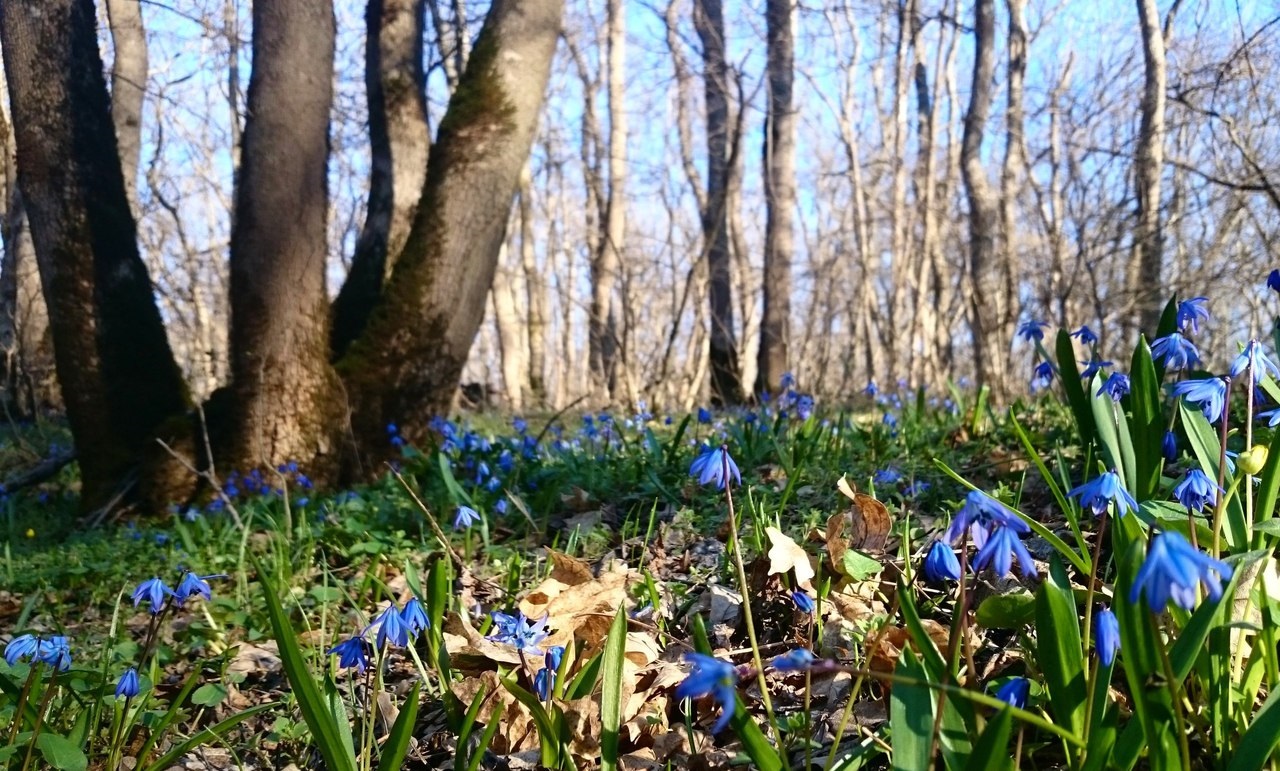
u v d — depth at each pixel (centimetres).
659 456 281
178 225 704
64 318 380
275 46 362
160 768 134
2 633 232
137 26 689
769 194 772
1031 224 846
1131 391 141
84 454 384
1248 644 110
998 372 612
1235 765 85
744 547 195
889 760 115
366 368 380
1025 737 109
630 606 172
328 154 378
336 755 104
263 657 199
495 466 287
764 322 770
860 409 421
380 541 252
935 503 214
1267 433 165
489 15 393
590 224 1059
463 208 383
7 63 375
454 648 156
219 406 374
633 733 130
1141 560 85
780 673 141
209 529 285
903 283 820
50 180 376
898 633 137
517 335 1130
